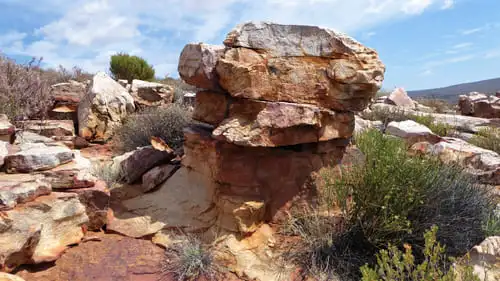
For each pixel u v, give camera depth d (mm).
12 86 6398
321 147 3721
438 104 16719
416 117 9930
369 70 3301
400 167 3160
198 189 3977
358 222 3158
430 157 3807
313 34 3355
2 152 3441
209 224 3600
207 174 3844
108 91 7539
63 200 3115
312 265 2982
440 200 3215
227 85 3459
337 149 3992
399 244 2992
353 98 3502
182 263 3037
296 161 3668
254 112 3344
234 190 3514
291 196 3656
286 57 3373
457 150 5539
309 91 3400
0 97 6078
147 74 14414
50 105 7578
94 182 3549
